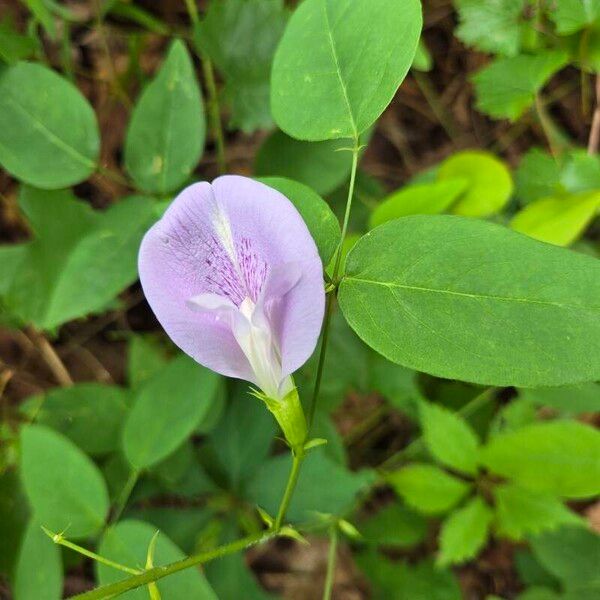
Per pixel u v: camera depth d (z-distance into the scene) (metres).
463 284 0.15
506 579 0.31
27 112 0.24
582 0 0.23
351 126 0.17
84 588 0.30
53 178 0.24
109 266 0.24
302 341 0.15
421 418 0.25
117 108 0.34
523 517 0.24
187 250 0.16
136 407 0.23
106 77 0.34
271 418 0.26
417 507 0.25
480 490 0.25
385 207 0.24
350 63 0.17
